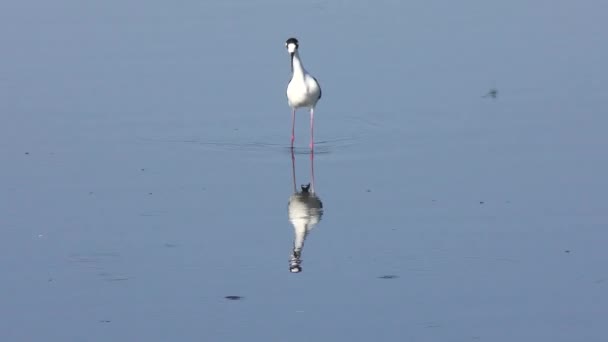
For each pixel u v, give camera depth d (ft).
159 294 38.24
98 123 57.93
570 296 37.32
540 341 34.14
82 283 39.24
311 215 45.57
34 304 37.52
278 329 35.40
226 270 40.29
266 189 49.01
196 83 64.39
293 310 36.86
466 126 56.90
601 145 53.06
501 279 38.91
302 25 75.10
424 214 45.24
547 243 41.81
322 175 50.72
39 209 46.37
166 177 50.49
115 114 59.31
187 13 78.48
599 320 35.50
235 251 41.98
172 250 42.11
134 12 78.79
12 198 47.67
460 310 36.52
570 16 76.74
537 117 57.72
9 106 60.34
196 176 50.67
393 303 37.22
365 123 58.18
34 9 79.46
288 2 80.94
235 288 38.75
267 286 38.88
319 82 64.34
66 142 55.06
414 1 81.20
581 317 35.73
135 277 39.70
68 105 60.59
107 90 63.10
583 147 52.90
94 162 52.39
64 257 41.42
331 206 46.70
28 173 50.80
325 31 73.87
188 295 38.19
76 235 43.52
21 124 57.62
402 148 54.08
